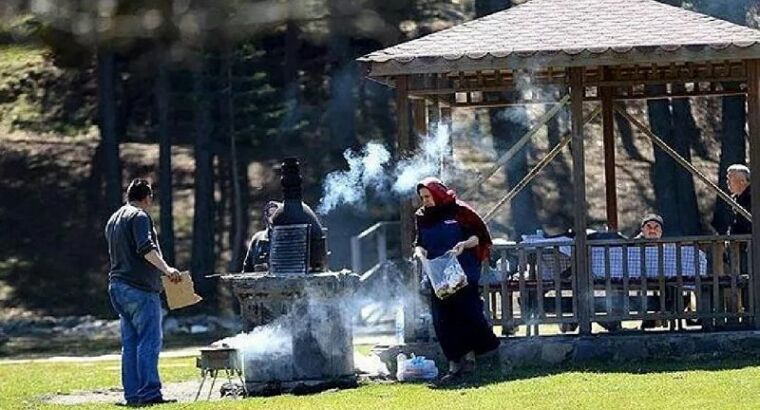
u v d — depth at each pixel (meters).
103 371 68.88
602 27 59.22
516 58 56.75
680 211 117.31
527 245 58.16
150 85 151.50
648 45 56.44
